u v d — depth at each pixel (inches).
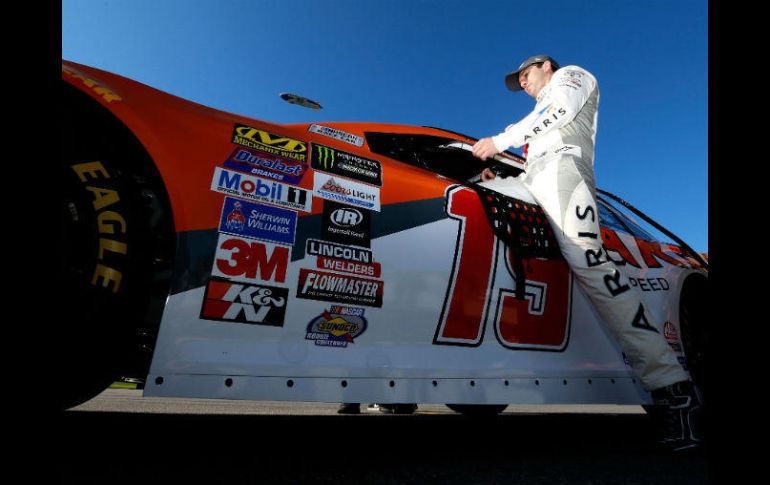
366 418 100.8
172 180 45.2
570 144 69.2
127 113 45.5
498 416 125.3
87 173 42.2
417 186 61.2
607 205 87.7
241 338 46.4
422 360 55.5
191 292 44.4
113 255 41.5
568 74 70.9
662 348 62.4
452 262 59.7
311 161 55.2
